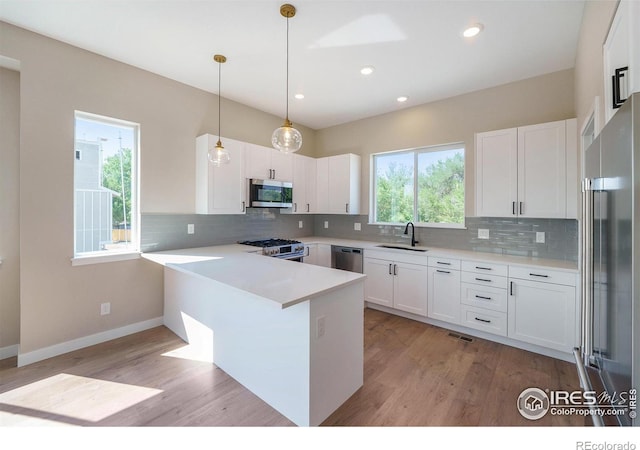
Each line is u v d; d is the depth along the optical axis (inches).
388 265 143.3
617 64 53.9
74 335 103.6
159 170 124.3
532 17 84.9
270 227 174.6
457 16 84.8
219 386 83.5
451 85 130.2
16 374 88.4
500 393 81.4
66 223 100.7
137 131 119.2
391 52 103.9
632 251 30.3
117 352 102.6
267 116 167.8
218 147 106.6
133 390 81.3
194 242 137.6
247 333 82.3
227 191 136.5
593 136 85.4
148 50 104.3
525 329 105.8
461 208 144.3
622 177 33.1
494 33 92.6
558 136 105.5
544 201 108.4
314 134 201.9
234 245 146.1
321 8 82.0
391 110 163.5
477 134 124.5
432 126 149.6
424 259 131.2
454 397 79.7
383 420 70.7
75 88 101.6
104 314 110.7
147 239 121.6
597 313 43.4
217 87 134.9
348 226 186.4
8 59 90.0
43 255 96.6
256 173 149.6
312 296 64.3
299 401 68.1
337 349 74.3
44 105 95.5
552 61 108.9
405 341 114.3
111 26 90.5
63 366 93.1
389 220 171.9
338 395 75.0
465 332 122.3
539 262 108.7
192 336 106.7
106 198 113.7
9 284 99.0
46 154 96.2
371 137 174.2
